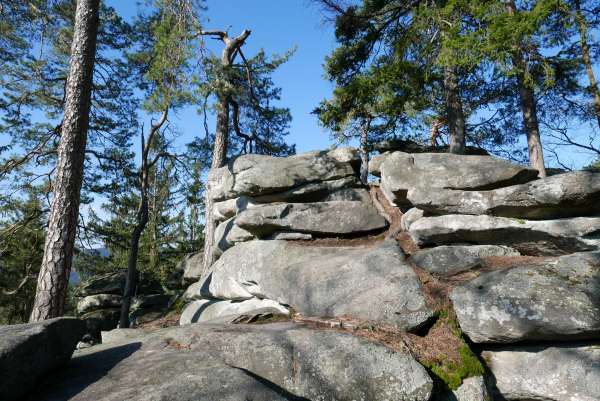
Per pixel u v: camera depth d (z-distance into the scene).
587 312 5.54
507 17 10.22
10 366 4.24
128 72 17.20
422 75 13.03
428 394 5.12
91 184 19.12
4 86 15.54
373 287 7.22
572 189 6.76
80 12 10.46
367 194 11.10
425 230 8.45
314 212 10.17
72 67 10.22
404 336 6.16
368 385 5.13
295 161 11.26
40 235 24.36
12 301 29.33
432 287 7.12
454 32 11.15
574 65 14.62
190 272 15.66
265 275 8.88
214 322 7.49
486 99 17.97
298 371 5.28
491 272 6.81
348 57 14.98
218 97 13.52
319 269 8.24
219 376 4.52
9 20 14.62
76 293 19.47
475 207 7.92
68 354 5.35
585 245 6.86
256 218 10.27
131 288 15.91
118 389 4.43
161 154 18.33
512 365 6.11
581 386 5.49
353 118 14.73
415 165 8.91
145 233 29.23
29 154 15.40
